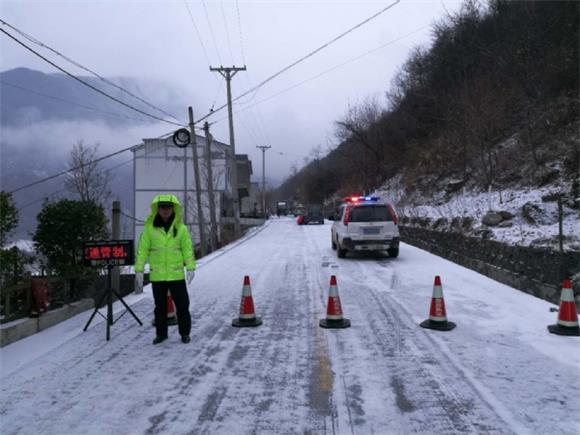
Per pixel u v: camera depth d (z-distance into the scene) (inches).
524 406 165.2
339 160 2488.9
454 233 547.2
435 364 207.3
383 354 221.8
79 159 1317.7
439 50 1521.9
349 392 179.3
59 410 167.6
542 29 1010.1
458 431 148.7
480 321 276.7
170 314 287.7
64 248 366.9
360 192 1834.4
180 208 247.1
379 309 312.0
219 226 1232.8
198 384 189.3
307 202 3110.2
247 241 923.4
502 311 299.1
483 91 985.5
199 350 233.0
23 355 229.0
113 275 366.0
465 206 753.6
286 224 1694.1
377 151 1780.3
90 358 222.7
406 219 850.1
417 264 520.1
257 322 278.7
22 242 365.7
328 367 206.1
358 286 395.5
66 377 198.5
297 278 444.8
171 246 242.2
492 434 146.6
